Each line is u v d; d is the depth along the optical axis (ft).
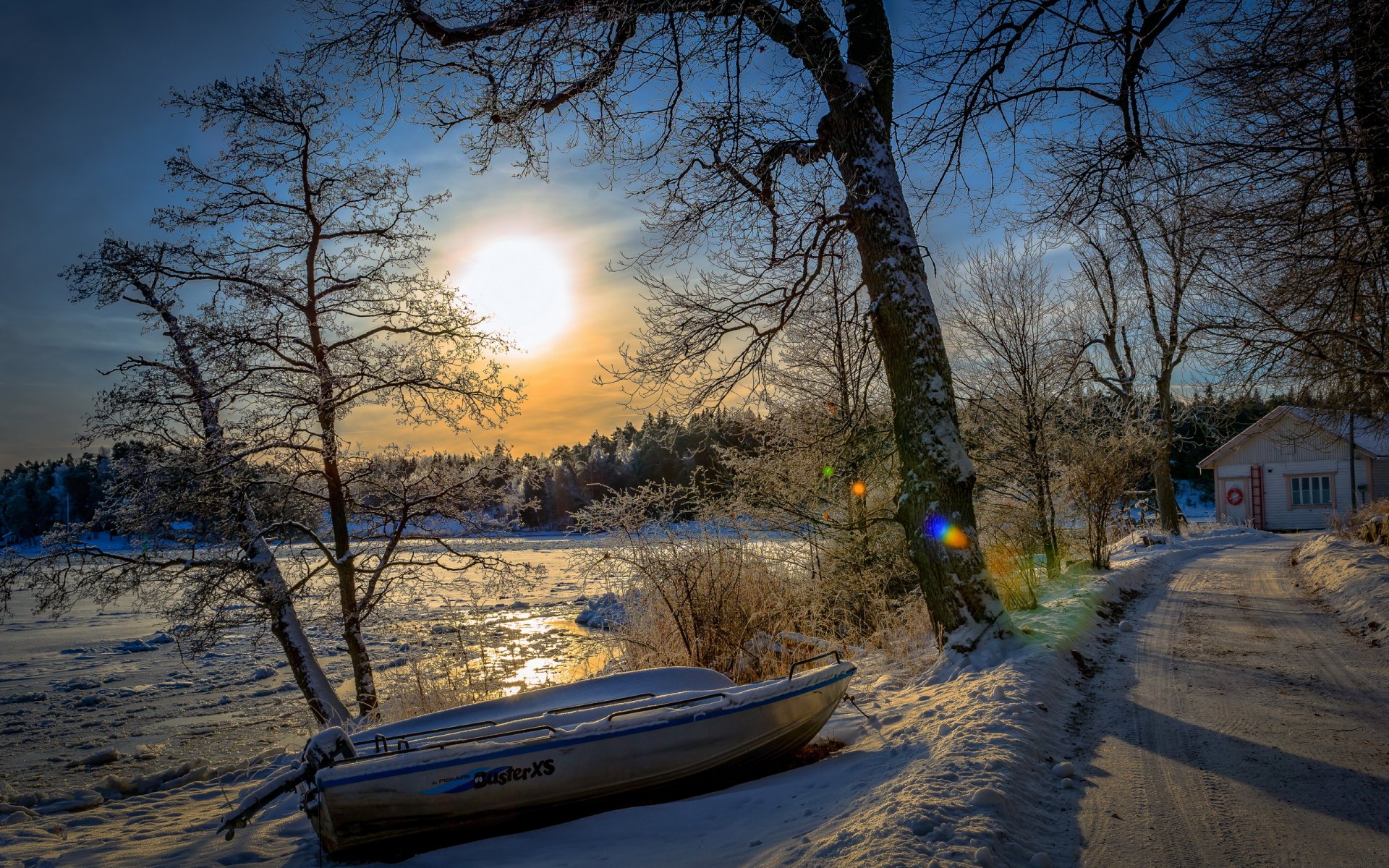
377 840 17.87
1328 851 13.35
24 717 50.96
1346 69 21.48
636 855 15.70
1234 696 23.94
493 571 50.19
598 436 168.04
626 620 39.14
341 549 47.60
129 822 26.20
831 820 15.40
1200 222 27.17
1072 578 52.11
